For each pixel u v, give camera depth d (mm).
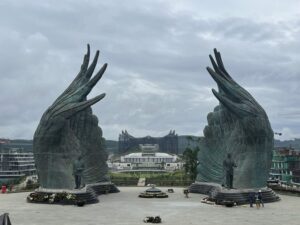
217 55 59438
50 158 54844
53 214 42594
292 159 123812
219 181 64125
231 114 62250
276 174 129000
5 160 158625
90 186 62438
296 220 39156
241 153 58000
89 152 65750
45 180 54750
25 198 57906
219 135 66125
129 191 71875
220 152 65625
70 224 36625
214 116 67500
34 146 55688
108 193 67125
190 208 48281
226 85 57062
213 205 51094
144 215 42469
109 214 43031
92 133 66625
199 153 69375
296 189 65938
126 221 38469
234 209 47156
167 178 98500
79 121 63469
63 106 54969
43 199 51281
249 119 55750
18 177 151125
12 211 44594
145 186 83188
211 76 57875
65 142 56688
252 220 39125
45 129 54781
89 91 56250
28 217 40438
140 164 191875
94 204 51906
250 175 55750
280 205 50906
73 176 55500
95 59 57750
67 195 50719
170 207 49219
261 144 56500
